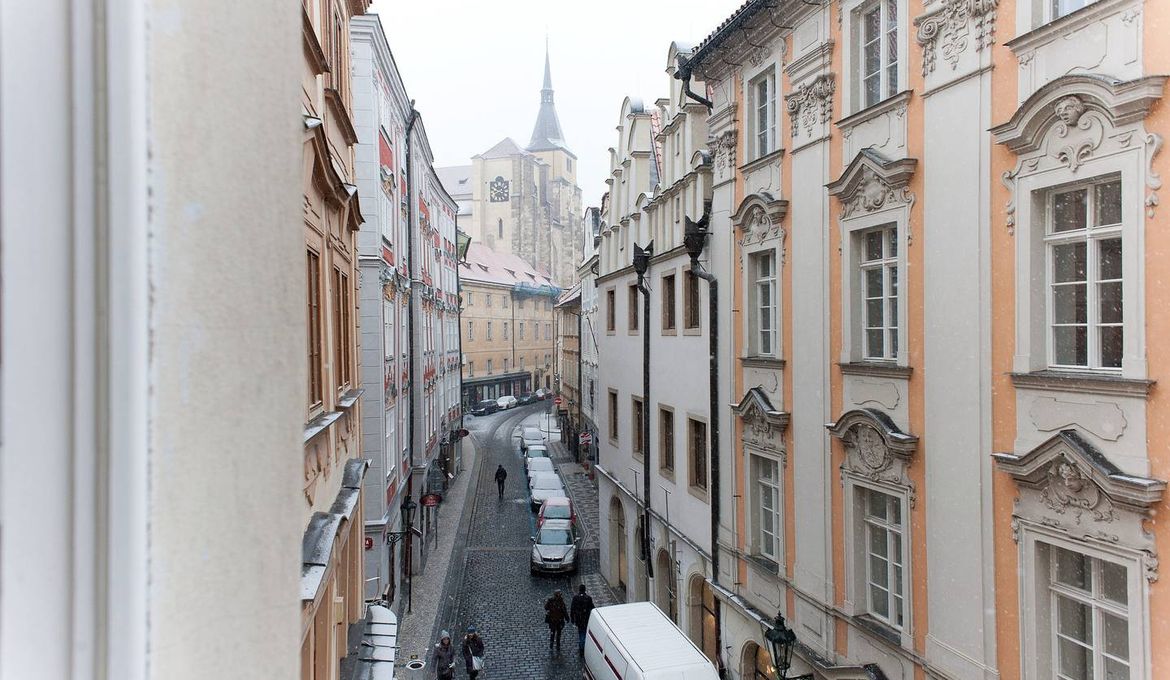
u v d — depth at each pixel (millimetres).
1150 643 5832
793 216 11312
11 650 889
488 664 16703
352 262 8242
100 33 909
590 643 13117
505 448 50250
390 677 7711
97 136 906
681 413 15992
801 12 10969
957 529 7957
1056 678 6922
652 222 18094
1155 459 5777
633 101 20141
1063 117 6516
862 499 9867
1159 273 5719
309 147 4949
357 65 15812
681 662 10914
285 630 1233
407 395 23312
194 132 1029
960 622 7910
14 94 889
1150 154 5742
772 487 12219
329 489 6098
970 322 7758
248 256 1156
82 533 903
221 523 1079
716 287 14023
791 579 11359
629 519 20422
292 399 1273
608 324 22953
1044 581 6996
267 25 1215
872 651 9438
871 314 9859
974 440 7711
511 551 26312
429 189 30328
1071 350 6824
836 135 10250
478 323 68562
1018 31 7141
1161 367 5719
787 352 11508
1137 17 5855
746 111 12859
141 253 918
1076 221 6754
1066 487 6559
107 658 906
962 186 7855
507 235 97812
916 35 8555
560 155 108625
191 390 1014
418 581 22766
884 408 9203
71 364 903
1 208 884
